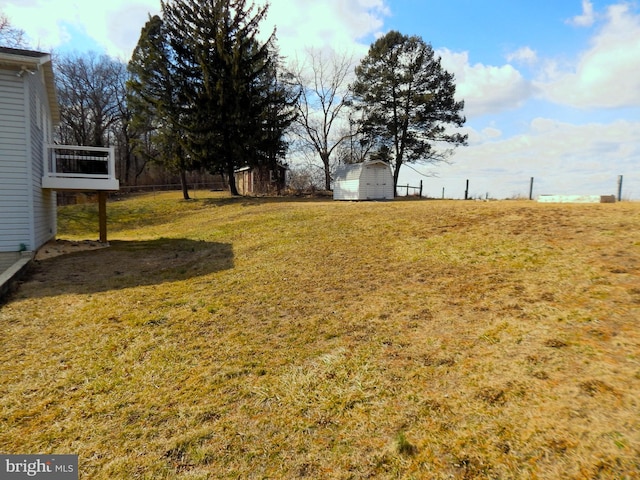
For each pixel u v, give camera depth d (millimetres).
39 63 8320
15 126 8469
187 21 19719
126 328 4562
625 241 5180
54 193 13180
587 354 2904
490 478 2047
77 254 9641
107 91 37281
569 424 2283
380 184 18562
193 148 20047
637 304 3480
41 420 2939
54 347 4152
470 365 3062
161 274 7184
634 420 2217
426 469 2174
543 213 7680
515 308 3869
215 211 18281
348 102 28578
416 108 26188
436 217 8812
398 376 3082
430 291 4703
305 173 28703
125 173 38875
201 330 4387
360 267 6082
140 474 2367
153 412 2963
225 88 19422
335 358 3482
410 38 25547
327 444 2480
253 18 20359
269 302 5066
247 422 2766
